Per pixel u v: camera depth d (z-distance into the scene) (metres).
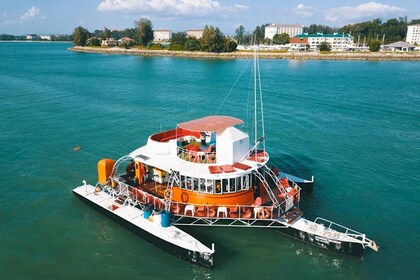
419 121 58.94
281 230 27.69
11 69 131.62
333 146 47.22
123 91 86.69
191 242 25.11
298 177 37.19
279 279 23.66
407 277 23.59
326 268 24.55
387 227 28.89
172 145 29.34
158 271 24.41
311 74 120.44
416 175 38.03
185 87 93.06
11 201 32.81
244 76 114.94
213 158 28.22
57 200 33.16
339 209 31.50
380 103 71.50
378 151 45.25
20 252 26.00
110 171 32.59
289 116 62.16
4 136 50.53
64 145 47.53
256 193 28.42
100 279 23.64
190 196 27.05
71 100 75.06
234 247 26.62
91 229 28.86
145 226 26.94
